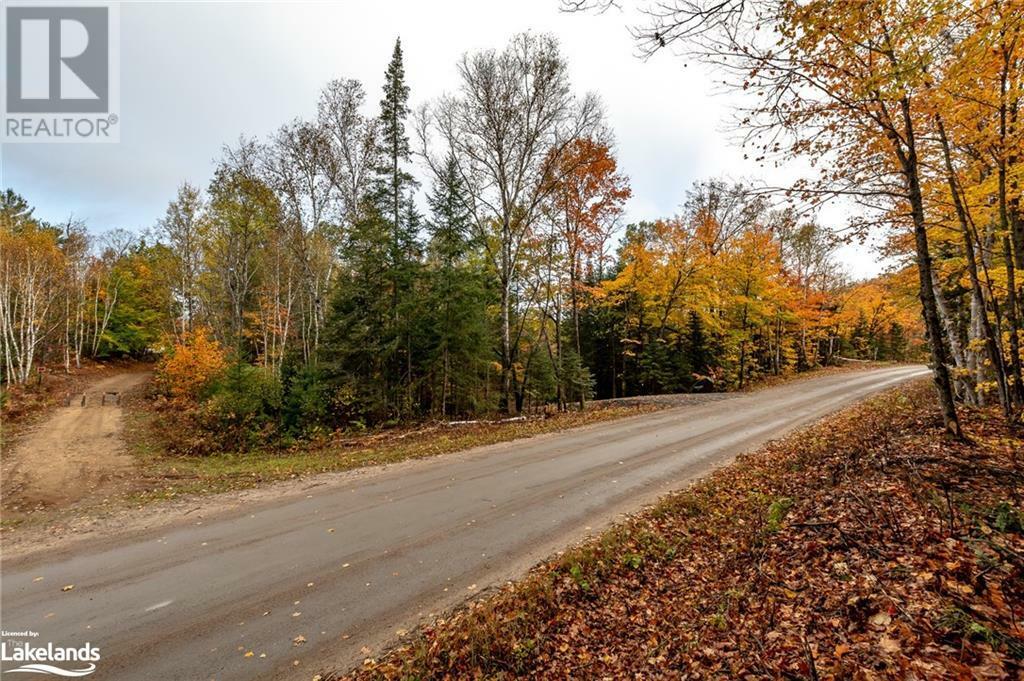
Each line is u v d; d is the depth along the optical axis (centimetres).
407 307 2022
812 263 3466
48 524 838
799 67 557
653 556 605
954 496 542
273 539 717
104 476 1184
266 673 415
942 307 1243
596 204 2123
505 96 1836
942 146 785
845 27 491
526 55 1827
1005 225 791
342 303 2028
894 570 425
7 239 3044
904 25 466
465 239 2058
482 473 1056
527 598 507
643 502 828
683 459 1109
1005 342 948
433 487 962
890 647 333
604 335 3114
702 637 414
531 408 2394
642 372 2894
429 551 657
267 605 526
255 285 3459
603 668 399
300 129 2075
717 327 2697
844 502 612
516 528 730
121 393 3006
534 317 2728
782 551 535
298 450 1523
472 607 512
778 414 1659
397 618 497
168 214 3253
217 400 1914
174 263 3394
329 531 741
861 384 2427
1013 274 822
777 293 2734
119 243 4662
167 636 471
